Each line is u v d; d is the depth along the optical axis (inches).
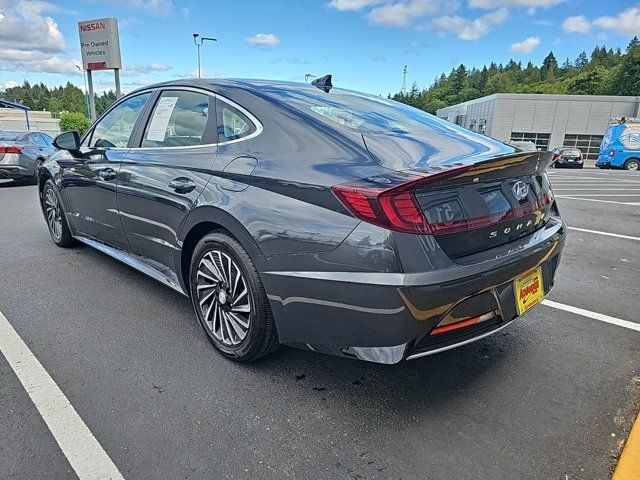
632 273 165.2
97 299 131.5
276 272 81.8
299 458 71.6
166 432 76.7
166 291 138.3
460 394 89.0
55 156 172.9
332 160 80.5
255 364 98.3
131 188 118.7
